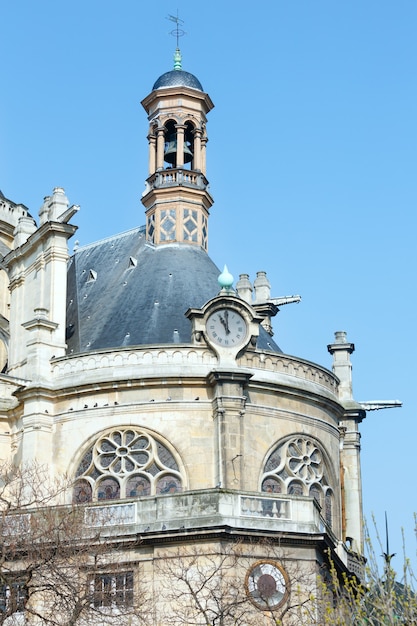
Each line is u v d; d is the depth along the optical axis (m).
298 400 62.81
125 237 75.88
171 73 78.31
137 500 48.94
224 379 59.56
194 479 58.84
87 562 45.56
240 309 61.72
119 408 60.34
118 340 64.44
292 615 46.25
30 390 61.28
